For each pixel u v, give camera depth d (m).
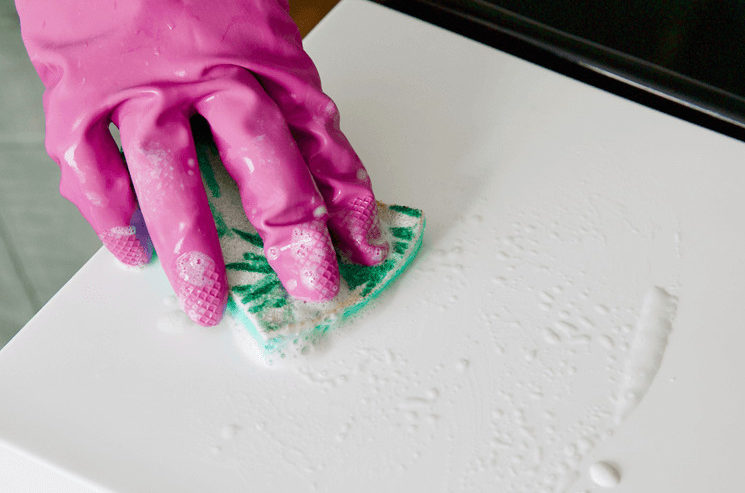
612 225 1.04
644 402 0.87
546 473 0.82
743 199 1.06
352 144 1.17
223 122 0.93
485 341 0.93
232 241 1.00
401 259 0.98
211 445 0.87
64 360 0.96
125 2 0.90
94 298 1.02
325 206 0.94
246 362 0.94
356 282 0.97
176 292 0.93
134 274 1.04
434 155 1.15
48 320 1.00
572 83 1.24
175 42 0.91
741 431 0.84
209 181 1.04
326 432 0.87
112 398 0.92
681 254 1.00
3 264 1.86
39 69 0.98
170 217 0.91
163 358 0.95
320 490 0.82
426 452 0.84
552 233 1.04
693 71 1.30
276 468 0.84
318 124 0.99
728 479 0.80
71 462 0.86
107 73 0.91
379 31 1.36
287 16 1.01
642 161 1.11
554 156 1.13
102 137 0.95
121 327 0.99
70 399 0.92
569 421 0.86
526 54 1.40
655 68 1.31
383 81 1.27
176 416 0.90
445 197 1.09
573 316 0.95
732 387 0.87
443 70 1.28
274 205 0.91
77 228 1.85
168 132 0.92
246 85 0.92
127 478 0.84
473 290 0.98
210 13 0.92
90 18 0.92
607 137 1.15
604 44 1.35
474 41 1.32
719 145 1.13
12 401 0.92
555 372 0.90
